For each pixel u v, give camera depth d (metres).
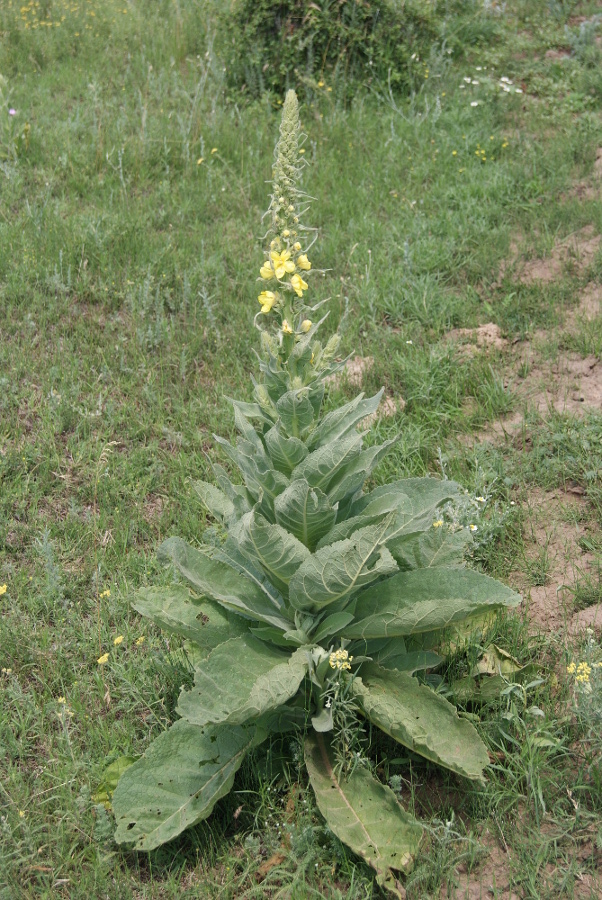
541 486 2.57
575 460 2.58
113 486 2.60
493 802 1.83
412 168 4.38
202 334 3.18
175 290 3.42
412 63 5.28
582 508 2.49
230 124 4.80
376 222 3.85
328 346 1.89
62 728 2.02
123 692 2.06
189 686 2.05
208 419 2.85
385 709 1.79
